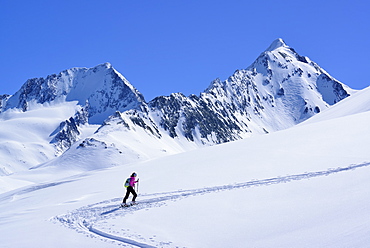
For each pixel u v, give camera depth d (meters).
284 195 19.39
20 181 124.31
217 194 22.05
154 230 16.03
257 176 26.50
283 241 12.63
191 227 15.95
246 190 22.03
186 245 13.55
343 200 16.42
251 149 38.78
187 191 24.94
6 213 26.83
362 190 17.50
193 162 38.50
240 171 29.19
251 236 13.82
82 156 171.88
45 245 14.99
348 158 27.23
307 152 31.62
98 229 17.05
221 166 32.84
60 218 21.55
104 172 51.00
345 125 39.56
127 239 14.81
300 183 21.59
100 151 175.50
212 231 15.05
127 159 172.75
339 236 11.98
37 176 145.62
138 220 18.22
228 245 13.12
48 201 31.88
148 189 28.22
